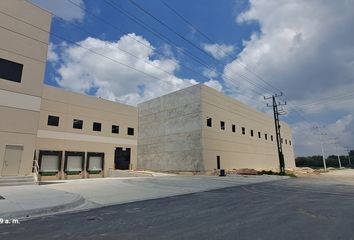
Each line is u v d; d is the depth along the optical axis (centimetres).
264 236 619
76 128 3466
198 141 3669
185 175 3522
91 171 3509
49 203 1055
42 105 3145
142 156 4528
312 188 1920
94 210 1008
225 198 1359
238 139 4516
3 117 1956
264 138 5591
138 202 1219
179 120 4012
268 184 2331
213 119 3941
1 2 2045
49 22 2348
